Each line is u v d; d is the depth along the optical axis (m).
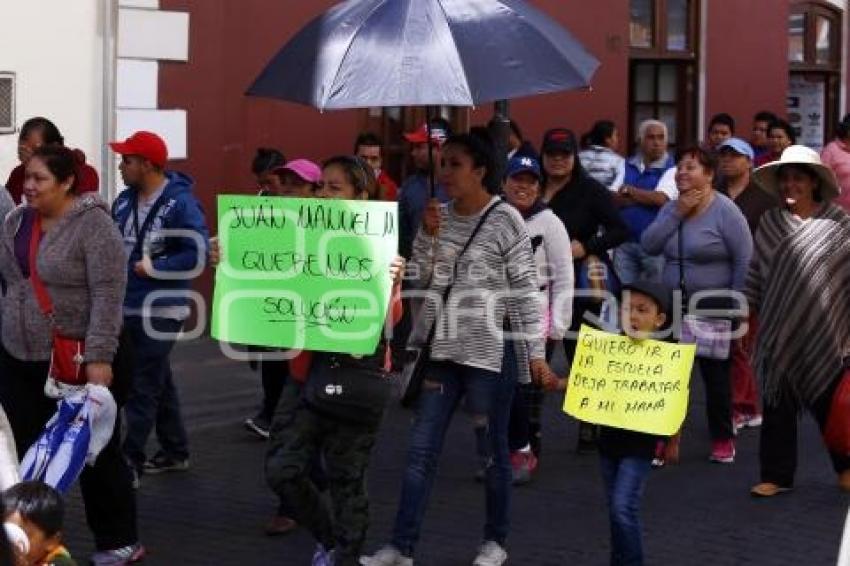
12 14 17.12
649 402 9.70
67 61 17.69
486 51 10.13
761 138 21.98
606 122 18.77
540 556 10.91
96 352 9.91
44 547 7.51
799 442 14.64
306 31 10.55
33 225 10.13
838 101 29.59
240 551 10.96
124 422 13.69
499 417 10.40
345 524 10.07
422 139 14.92
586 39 24.19
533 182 12.86
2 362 10.30
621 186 17.59
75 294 10.07
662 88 26.39
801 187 12.19
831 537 11.45
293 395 10.02
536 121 23.56
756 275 12.55
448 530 11.55
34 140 12.48
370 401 9.88
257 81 10.59
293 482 9.91
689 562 10.79
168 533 11.37
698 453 14.17
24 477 9.36
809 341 12.09
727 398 13.71
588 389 9.84
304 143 20.36
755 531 11.59
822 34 29.27
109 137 18.16
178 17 18.80
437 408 10.30
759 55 27.27
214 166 19.36
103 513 10.41
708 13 26.39
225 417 15.38
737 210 13.58
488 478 10.49
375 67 10.04
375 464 13.60
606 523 11.80
